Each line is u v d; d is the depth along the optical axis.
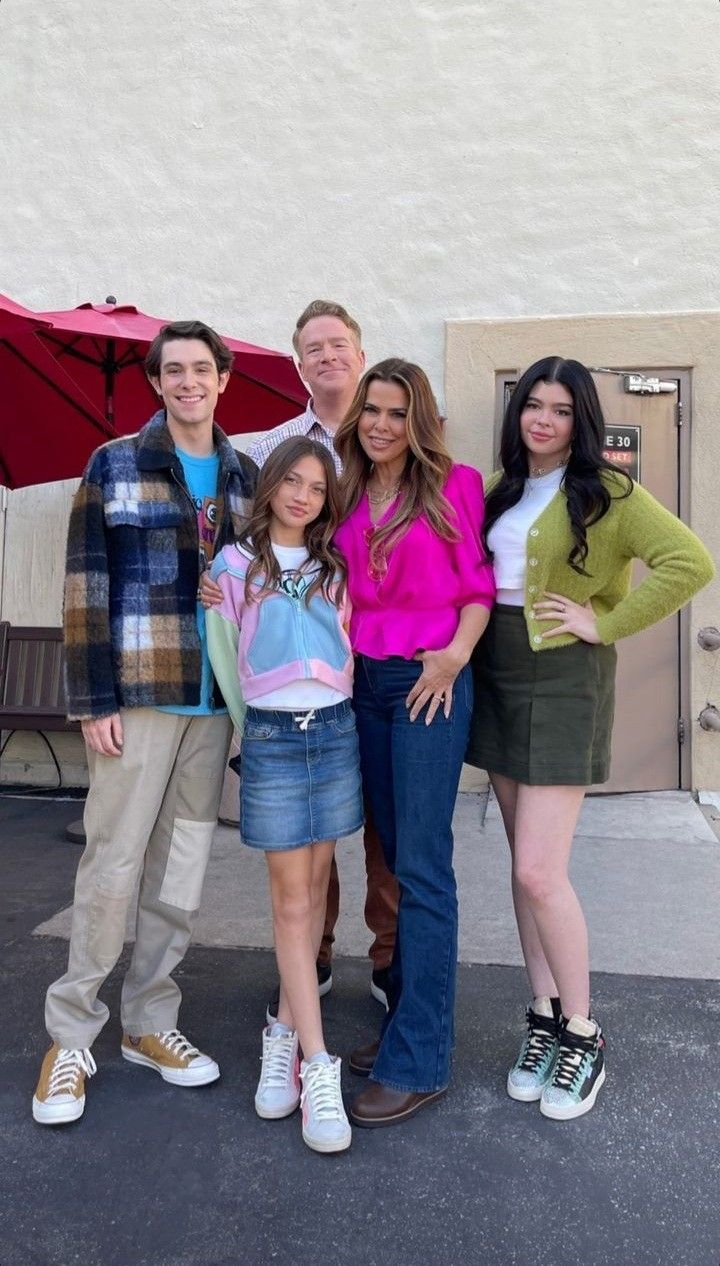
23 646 5.10
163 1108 2.21
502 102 4.91
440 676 2.16
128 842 2.20
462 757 2.25
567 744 2.20
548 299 4.89
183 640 2.23
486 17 4.89
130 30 5.20
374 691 2.26
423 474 2.21
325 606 2.22
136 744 2.20
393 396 2.20
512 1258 1.73
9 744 5.41
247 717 2.23
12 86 5.31
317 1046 2.14
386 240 5.02
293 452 2.18
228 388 4.34
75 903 2.25
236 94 5.12
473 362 4.88
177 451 2.33
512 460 2.35
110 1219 1.84
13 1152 2.04
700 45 4.76
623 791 4.69
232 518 2.34
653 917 3.24
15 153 5.32
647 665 4.69
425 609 2.22
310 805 2.17
